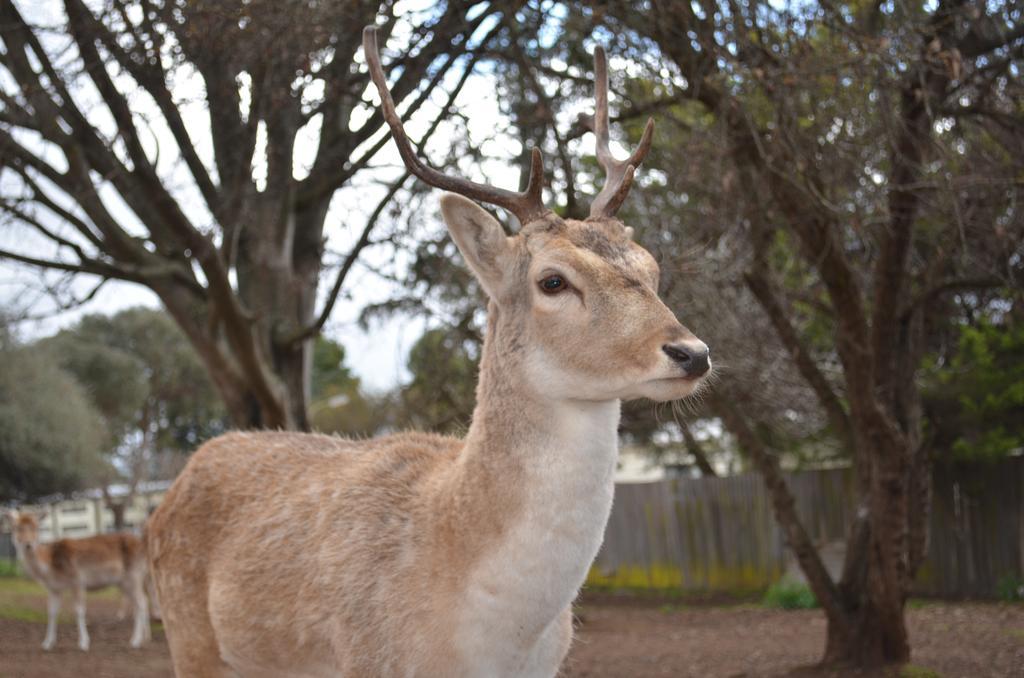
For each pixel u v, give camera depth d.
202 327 12.09
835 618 8.47
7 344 30.67
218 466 4.68
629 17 7.50
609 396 3.47
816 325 13.73
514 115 9.22
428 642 3.64
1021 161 7.54
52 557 12.34
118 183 10.80
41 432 31.62
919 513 8.23
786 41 7.19
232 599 4.29
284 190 11.15
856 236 8.72
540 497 3.52
